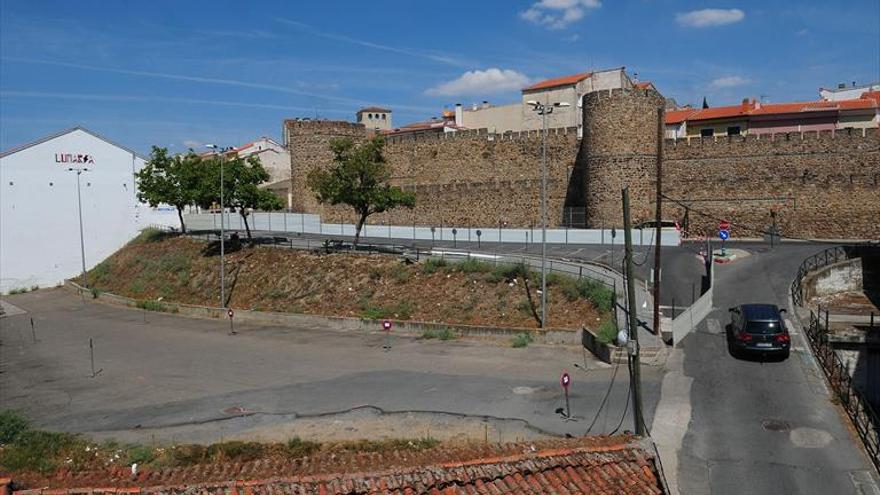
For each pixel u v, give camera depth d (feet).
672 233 154.71
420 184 221.05
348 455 47.29
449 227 203.31
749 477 53.67
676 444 59.41
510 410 68.39
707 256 133.18
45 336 127.13
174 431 66.39
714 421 64.03
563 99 248.52
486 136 208.44
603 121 168.25
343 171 147.64
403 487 34.04
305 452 55.52
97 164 223.30
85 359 103.76
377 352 97.35
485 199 202.28
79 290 185.06
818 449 58.13
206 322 130.52
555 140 193.06
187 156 201.26
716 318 96.94
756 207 161.89
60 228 216.95
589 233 166.40
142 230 229.66
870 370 86.74
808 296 109.70
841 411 65.98
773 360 80.79
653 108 168.35
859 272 116.98
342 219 231.09
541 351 92.22
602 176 168.96
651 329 89.81
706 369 78.43
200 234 205.87
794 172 158.20
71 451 57.41
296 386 81.35
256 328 121.70
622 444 39.75
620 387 74.02
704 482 53.01
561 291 111.04
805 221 156.97
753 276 118.73
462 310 113.09
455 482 34.45
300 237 199.72
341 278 135.33
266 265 153.17
